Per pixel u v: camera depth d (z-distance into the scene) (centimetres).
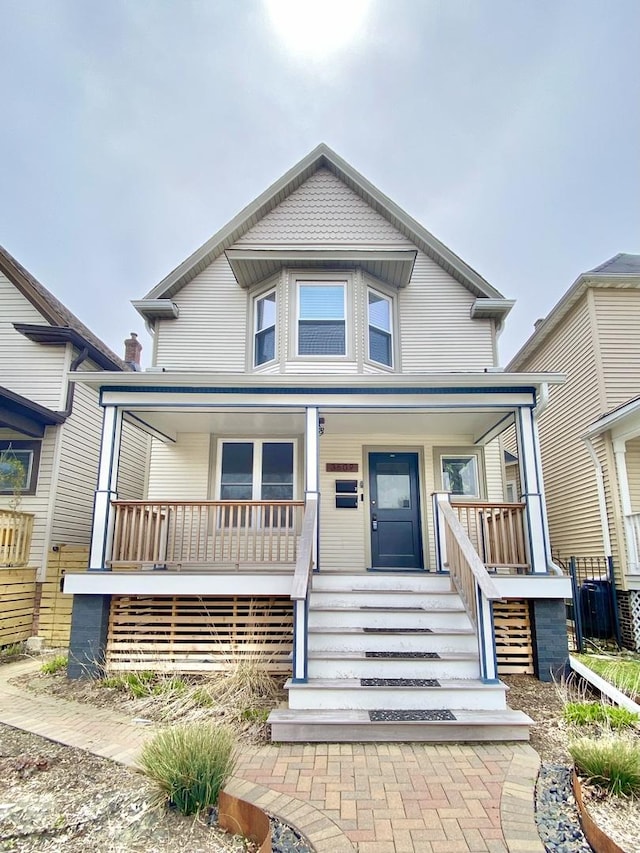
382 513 892
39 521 905
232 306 983
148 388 710
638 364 964
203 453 895
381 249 985
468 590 550
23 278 1011
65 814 303
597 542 957
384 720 415
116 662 626
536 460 679
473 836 281
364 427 862
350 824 293
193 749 322
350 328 890
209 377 696
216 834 287
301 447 896
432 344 957
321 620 564
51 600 850
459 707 446
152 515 677
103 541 652
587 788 323
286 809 309
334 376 700
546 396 694
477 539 676
